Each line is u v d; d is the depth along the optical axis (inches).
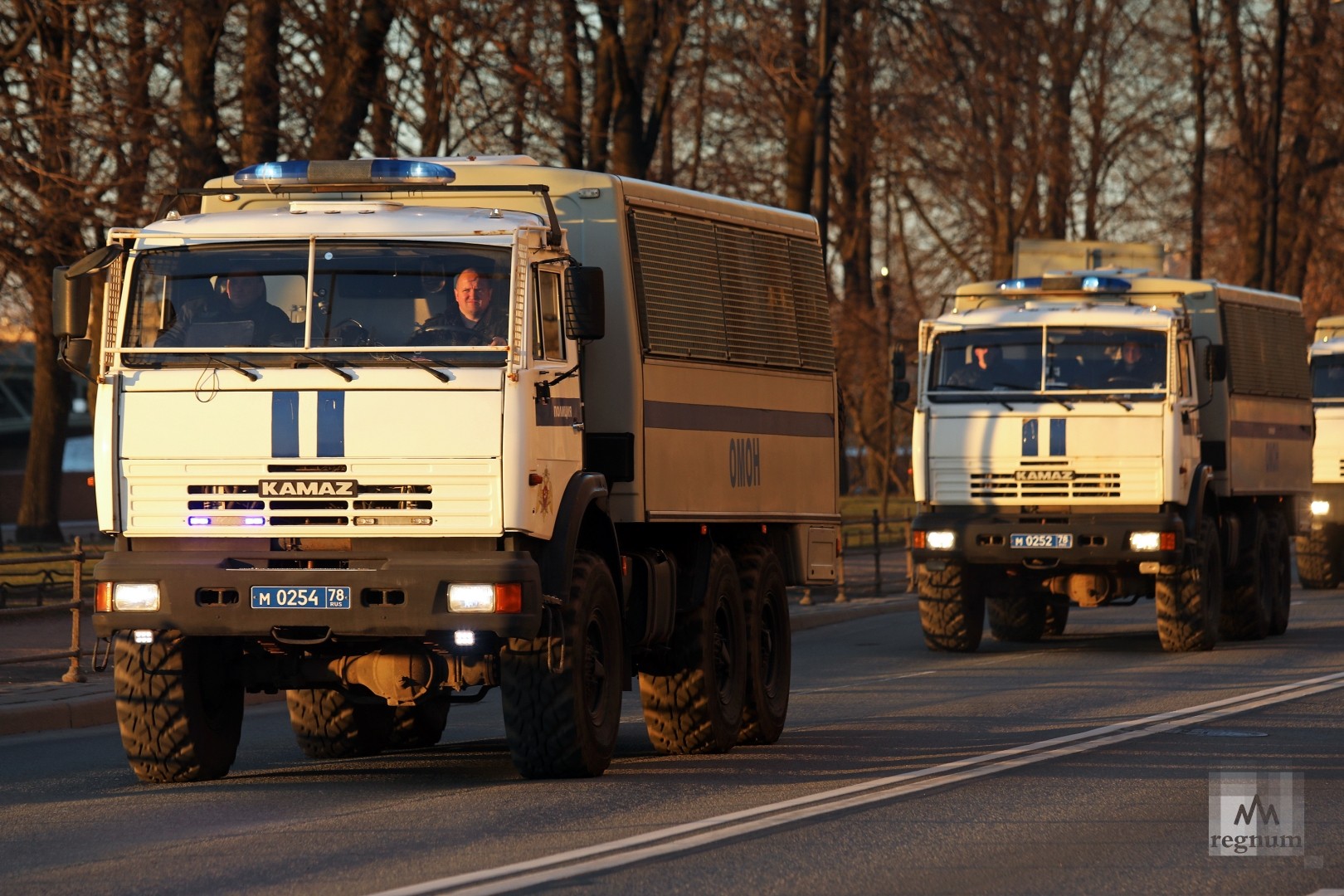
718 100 4414.4
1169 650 2474.2
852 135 4685.0
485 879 956.0
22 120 3149.6
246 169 1374.3
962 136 4837.6
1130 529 2364.7
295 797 1251.8
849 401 5226.4
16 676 2052.2
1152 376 2391.7
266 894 919.7
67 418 4616.1
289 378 1226.6
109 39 3213.6
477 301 1231.5
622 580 1370.6
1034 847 1064.2
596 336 1261.1
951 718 1728.6
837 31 4212.6
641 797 1236.5
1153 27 5644.7
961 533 2418.8
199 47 3159.5
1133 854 1046.4
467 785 1311.5
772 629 1633.9
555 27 3513.8
